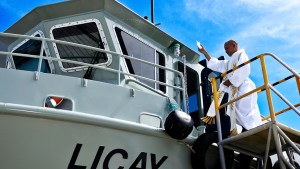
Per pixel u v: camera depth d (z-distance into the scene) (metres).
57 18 7.39
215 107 6.18
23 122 5.05
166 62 7.86
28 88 5.45
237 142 6.08
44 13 7.38
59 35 7.33
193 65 8.66
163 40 7.88
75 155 5.22
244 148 6.35
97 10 7.27
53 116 5.12
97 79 6.93
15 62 7.75
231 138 5.86
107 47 7.11
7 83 5.42
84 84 5.70
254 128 5.63
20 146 5.04
